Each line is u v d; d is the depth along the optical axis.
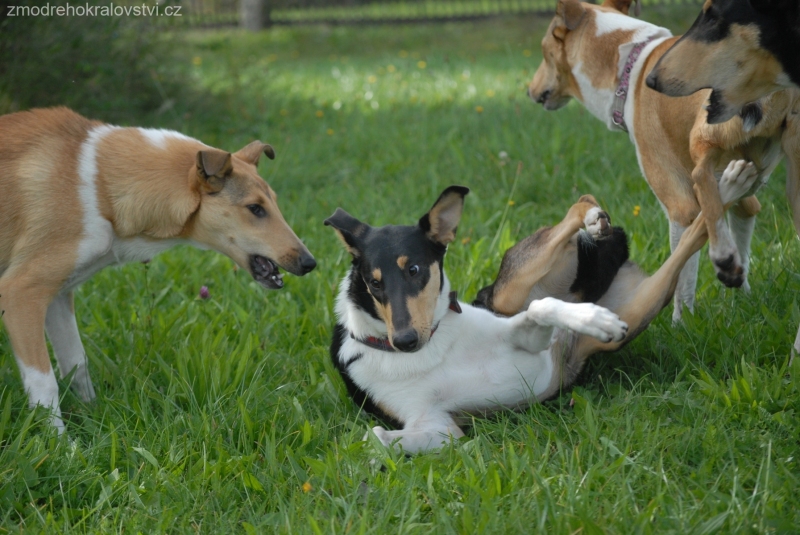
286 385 4.93
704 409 4.10
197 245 5.10
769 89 4.25
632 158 8.38
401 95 13.80
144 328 5.66
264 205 4.96
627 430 3.96
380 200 8.20
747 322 4.89
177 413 4.72
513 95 11.71
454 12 26.47
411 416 4.62
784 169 7.17
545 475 3.76
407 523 3.46
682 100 4.96
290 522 3.52
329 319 5.89
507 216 7.54
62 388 5.03
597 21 5.97
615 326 4.13
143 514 3.75
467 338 4.62
